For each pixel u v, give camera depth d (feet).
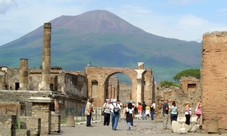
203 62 134.51
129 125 149.07
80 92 373.40
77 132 135.23
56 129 129.59
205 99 133.69
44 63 264.11
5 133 104.17
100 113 282.56
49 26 264.52
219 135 126.00
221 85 132.46
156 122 208.13
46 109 123.95
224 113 131.85
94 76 399.44
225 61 132.46
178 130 135.44
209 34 134.31
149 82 399.24
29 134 108.58
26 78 301.63
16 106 202.39
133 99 396.37
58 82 326.03
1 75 320.29
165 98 211.61
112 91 463.01
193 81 296.71
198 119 157.58
